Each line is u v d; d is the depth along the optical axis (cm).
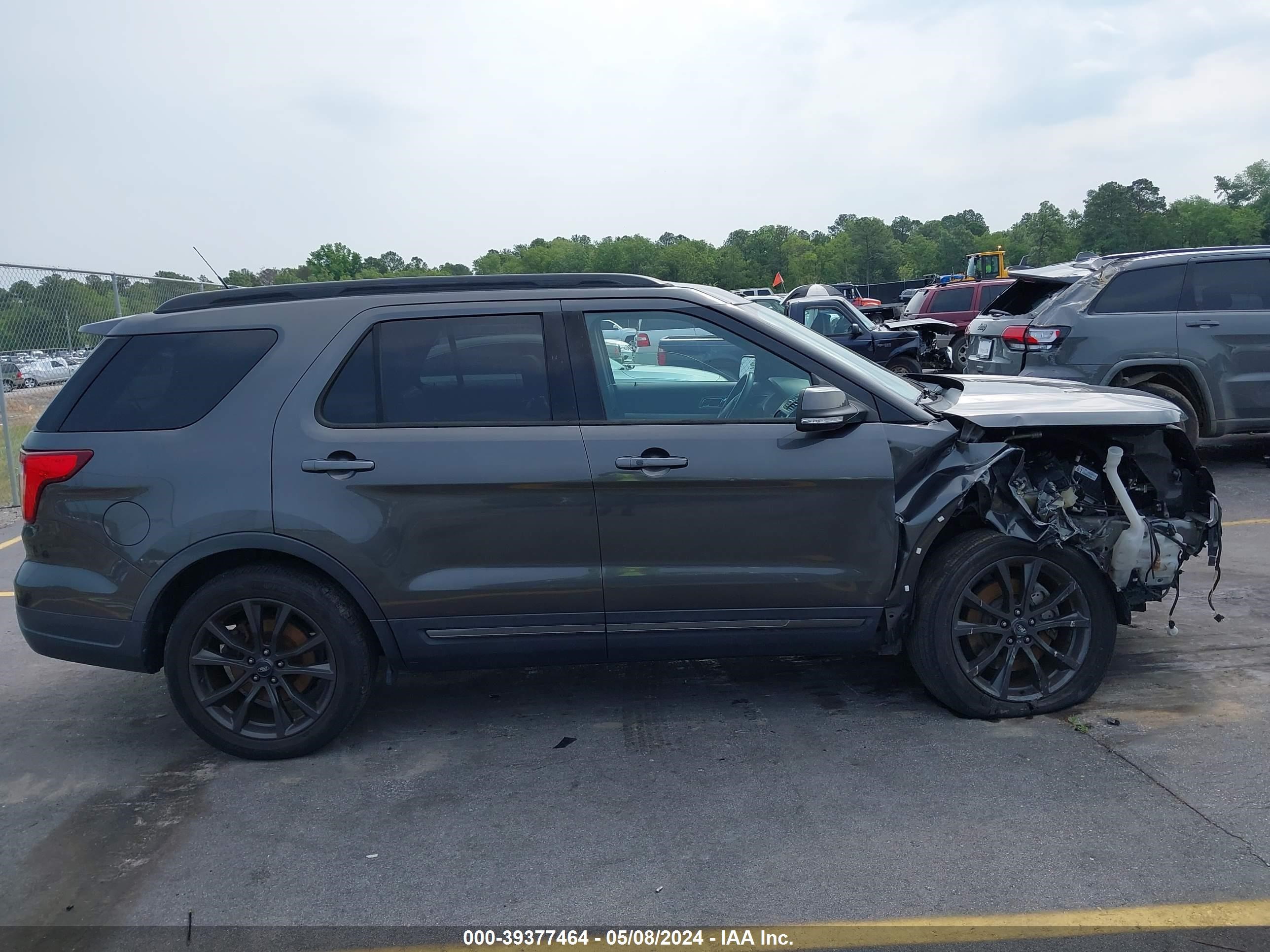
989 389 446
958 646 389
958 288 1961
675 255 12725
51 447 381
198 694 387
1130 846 299
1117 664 446
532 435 373
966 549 383
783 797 342
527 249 12962
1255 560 597
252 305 393
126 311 1185
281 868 314
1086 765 353
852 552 378
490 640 384
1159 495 408
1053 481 396
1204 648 461
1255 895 273
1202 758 353
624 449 370
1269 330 802
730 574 377
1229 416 816
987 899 277
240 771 388
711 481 369
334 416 378
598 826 330
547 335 382
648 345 383
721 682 455
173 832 341
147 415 382
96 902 300
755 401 386
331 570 371
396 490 369
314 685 393
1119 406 395
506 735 408
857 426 378
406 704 449
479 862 312
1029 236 11856
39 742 425
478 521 372
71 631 384
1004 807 327
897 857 300
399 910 288
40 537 384
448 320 384
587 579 376
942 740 379
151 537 373
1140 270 820
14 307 984
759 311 408
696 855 308
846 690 437
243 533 370
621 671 475
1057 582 393
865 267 12694
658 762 375
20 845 338
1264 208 11994
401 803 354
